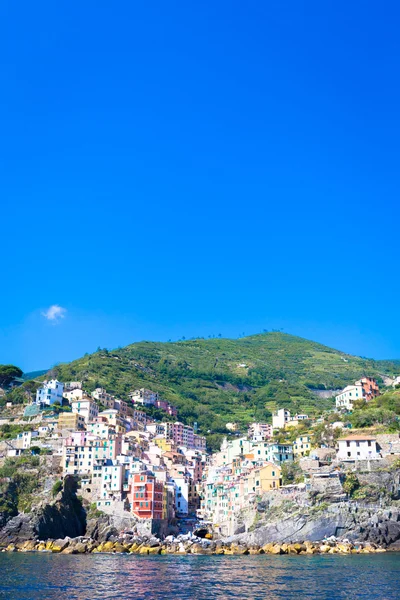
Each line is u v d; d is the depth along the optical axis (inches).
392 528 7751.0
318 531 7859.3
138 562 6510.8
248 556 7165.4
